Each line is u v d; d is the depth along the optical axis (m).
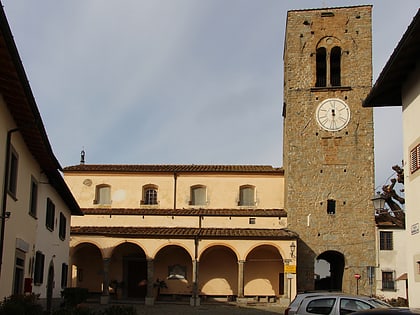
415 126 17.30
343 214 42.50
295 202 43.03
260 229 42.78
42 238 25.38
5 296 17.97
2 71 14.55
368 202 42.50
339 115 44.00
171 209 45.75
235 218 43.59
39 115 17.92
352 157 43.34
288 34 45.75
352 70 44.44
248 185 46.66
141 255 44.62
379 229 42.03
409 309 8.78
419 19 14.08
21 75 14.68
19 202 20.09
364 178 42.94
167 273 44.06
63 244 32.59
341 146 43.59
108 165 48.81
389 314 8.39
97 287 44.16
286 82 46.31
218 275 43.75
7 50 13.21
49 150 21.69
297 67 45.09
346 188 42.91
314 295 19.12
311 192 43.06
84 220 43.69
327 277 47.56
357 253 41.72
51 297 28.34
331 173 43.28
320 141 43.78
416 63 17.12
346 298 18.59
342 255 42.03
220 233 41.09
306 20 45.59
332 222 42.44
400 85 18.94
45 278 26.62
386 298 39.56
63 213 32.22
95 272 44.44
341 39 44.94
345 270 41.78
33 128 18.89
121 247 44.72
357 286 41.16
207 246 40.75
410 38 15.32
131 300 41.97
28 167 21.56
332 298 18.70
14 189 19.09
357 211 42.44
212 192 46.50
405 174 18.34
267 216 43.41
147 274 40.62
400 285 41.00
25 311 16.50
